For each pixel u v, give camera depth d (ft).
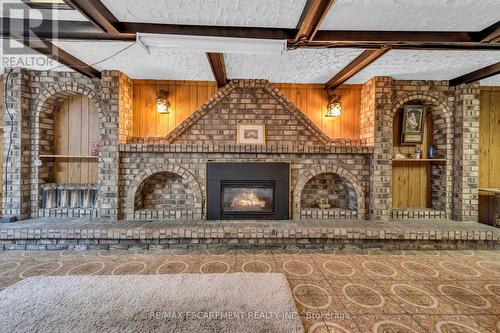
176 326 5.11
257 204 11.51
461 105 10.90
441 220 11.06
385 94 10.66
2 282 6.91
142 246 9.59
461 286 6.86
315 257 8.89
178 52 8.43
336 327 5.22
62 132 11.46
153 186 11.78
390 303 6.07
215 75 9.94
